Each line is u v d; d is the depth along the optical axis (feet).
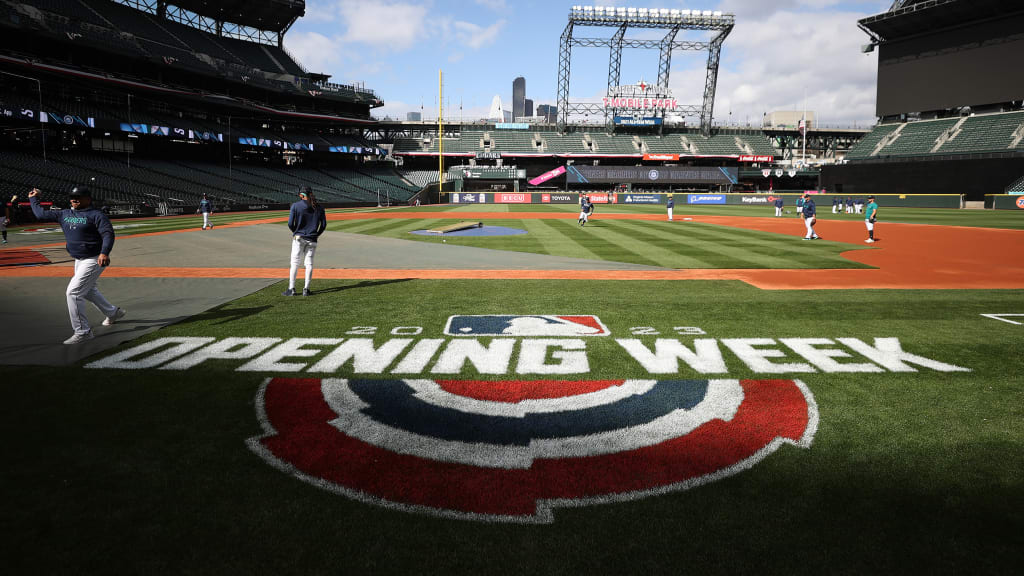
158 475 11.19
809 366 18.19
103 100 144.97
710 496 10.55
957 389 16.05
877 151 207.00
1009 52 179.42
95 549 9.02
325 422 13.82
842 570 8.50
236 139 167.63
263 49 208.13
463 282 35.14
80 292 20.81
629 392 15.92
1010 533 9.35
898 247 57.62
